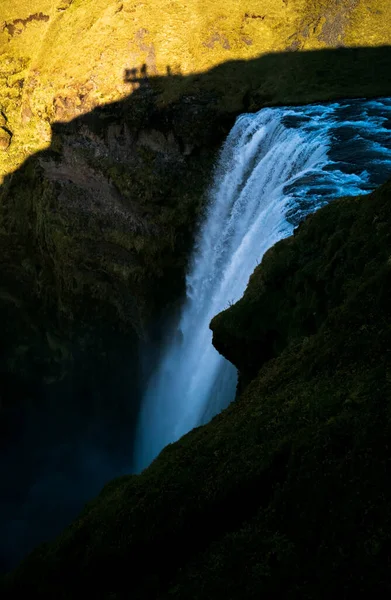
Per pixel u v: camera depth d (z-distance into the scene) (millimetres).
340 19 49688
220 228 41500
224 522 12188
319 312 17031
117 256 46625
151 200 44969
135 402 48688
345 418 11312
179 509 12773
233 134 42781
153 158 45969
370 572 9297
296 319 18062
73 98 49781
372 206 16938
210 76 47344
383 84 44000
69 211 48844
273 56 48656
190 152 44750
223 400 27484
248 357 20156
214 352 30219
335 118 36625
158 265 44500
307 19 50469
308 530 10438
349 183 26797
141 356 46906
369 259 15766
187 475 13422
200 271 42656
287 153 34344
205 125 44375
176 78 47781
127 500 14273
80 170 49781
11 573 16891
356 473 10383
